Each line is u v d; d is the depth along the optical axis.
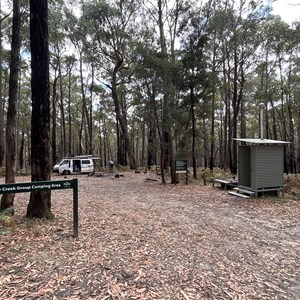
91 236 4.84
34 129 5.75
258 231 5.79
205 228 5.89
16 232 4.75
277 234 5.59
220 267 3.83
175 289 3.12
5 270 3.32
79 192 11.27
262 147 10.31
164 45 15.99
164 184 14.74
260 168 10.32
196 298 2.95
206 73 15.18
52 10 14.98
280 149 10.52
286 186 12.03
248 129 37.28
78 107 38.41
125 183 15.34
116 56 24.38
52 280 3.15
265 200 9.60
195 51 14.90
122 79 26.02
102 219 6.24
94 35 23.08
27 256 3.76
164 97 14.81
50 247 4.15
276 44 19.78
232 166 19.97
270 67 25.81
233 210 7.97
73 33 23.52
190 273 3.57
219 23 17.25
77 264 3.62
